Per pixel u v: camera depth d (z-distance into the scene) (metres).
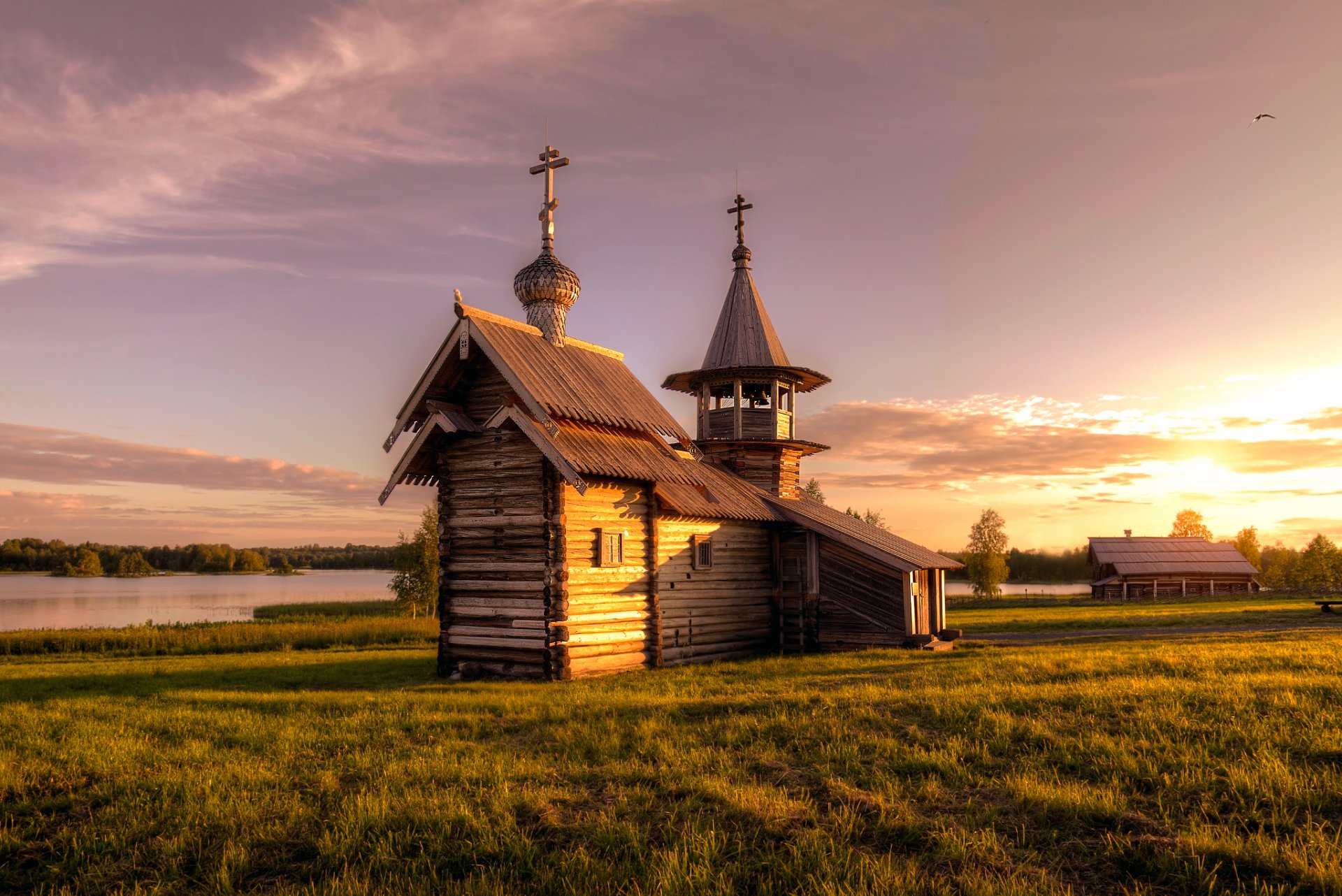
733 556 28.58
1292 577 96.00
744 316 34.69
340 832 9.22
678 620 25.52
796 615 29.91
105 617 67.88
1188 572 80.00
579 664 21.84
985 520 81.94
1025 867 7.89
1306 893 7.28
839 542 29.52
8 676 23.83
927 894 7.43
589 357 27.52
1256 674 16.38
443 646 23.27
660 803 9.90
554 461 21.28
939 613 32.59
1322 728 11.43
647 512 24.88
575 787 10.51
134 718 15.59
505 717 14.94
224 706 17.05
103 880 8.55
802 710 14.04
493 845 8.71
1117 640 30.02
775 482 33.56
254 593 121.50
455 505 23.64
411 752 12.45
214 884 8.23
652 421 26.52
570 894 7.67
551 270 26.91
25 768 11.78
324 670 24.58
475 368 24.05
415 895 7.79
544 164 27.94
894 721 13.00
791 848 8.34
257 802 10.25
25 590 132.75
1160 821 8.82
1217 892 7.42
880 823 8.91
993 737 11.95
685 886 7.65
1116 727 12.25
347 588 140.00
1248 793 9.24
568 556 21.91
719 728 13.20
